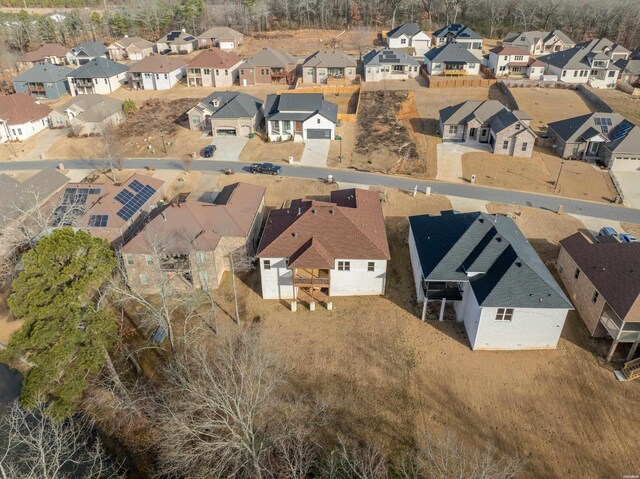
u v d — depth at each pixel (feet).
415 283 145.38
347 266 136.67
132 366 120.57
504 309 114.42
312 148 238.27
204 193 199.72
